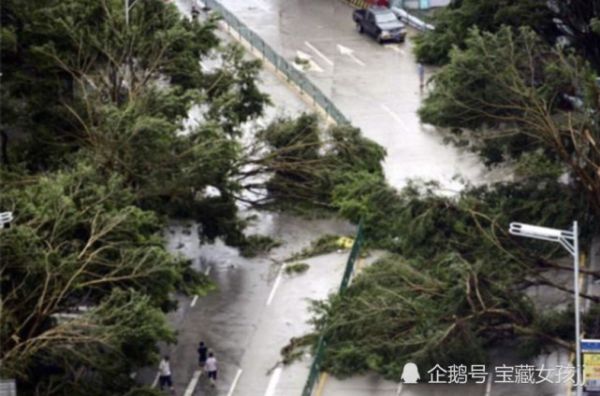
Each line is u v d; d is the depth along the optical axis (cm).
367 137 12056
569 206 9412
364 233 10469
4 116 10062
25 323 8062
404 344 8919
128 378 8319
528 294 9681
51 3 10269
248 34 14412
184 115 9956
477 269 8906
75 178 8725
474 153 11175
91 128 9612
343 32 15050
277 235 10950
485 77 9612
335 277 10406
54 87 10100
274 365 9450
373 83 13662
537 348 8938
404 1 15700
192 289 9244
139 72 10312
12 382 7675
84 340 7944
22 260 8031
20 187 9094
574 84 9788
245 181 11156
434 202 9406
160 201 9869
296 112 12594
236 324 9925
